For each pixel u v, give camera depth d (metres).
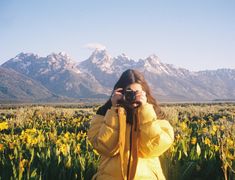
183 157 3.07
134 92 2.06
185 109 12.63
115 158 2.11
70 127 6.99
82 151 3.42
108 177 2.10
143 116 2.03
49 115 10.99
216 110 12.84
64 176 2.83
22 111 11.70
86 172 2.86
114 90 2.16
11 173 2.82
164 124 2.12
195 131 5.08
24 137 3.96
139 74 2.22
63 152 3.30
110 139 2.04
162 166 2.83
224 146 3.23
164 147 2.04
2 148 3.58
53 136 4.28
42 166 2.94
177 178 2.79
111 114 2.06
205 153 3.01
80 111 12.66
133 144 2.04
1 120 9.61
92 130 2.18
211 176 2.86
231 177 2.67
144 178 2.04
